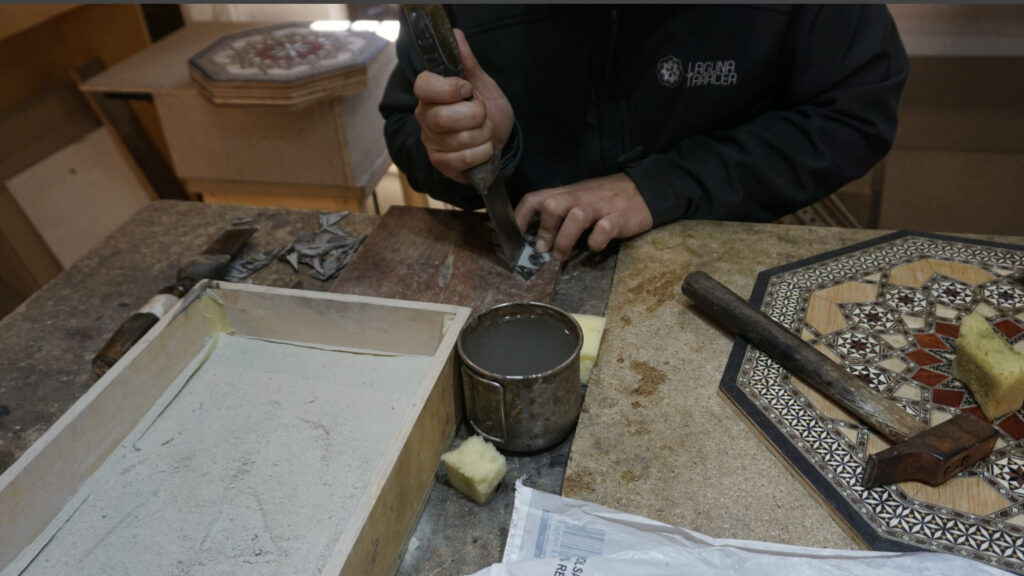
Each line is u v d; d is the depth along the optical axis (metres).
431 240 1.11
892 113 1.18
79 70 2.27
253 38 1.83
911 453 0.68
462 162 0.92
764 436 0.76
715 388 0.84
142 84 1.76
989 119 1.92
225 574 0.65
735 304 0.89
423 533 0.72
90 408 0.73
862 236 1.08
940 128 1.98
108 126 2.36
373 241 1.12
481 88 1.06
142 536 0.68
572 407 0.77
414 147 1.22
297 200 1.93
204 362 0.88
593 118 1.22
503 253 1.04
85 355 0.98
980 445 0.69
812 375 0.80
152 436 0.78
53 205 2.22
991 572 0.61
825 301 0.94
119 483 0.73
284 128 1.74
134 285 1.11
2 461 0.83
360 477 0.73
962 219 2.10
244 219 1.26
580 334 0.77
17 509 0.66
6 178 2.13
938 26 1.83
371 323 0.86
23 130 2.17
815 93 1.19
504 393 0.72
